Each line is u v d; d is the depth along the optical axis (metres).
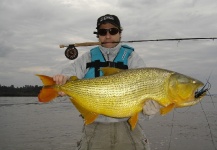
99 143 1.27
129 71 1.02
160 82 1.01
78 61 1.37
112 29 1.35
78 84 1.03
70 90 1.03
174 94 1.01
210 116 6.30
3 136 4.09
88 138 1.28
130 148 1.27
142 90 1.01
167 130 4.27
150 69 1.03
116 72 1.03
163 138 3.64
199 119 5.70
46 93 1.01
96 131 1.28
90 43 1.41
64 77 1.03
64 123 5.66
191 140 3.51
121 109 1.02
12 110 9.89
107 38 1.35
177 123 5.06
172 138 3.63
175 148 3.10
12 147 3.34
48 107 11.96
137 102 1.01
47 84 1.02
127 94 1.01
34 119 6.54
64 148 3.28
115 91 1.01
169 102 1.02
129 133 1.28
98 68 1.32
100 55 1.34
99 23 1.35
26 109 10.45
